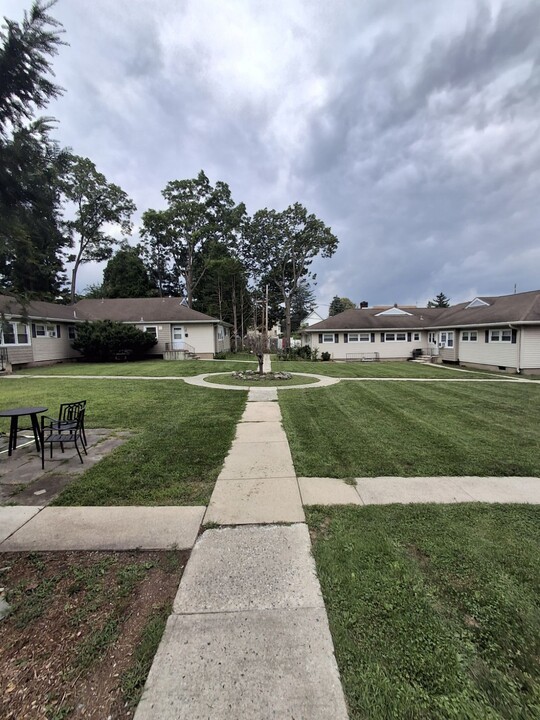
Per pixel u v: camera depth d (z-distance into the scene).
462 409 8.09
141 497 3.73
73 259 30.81
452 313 23.80
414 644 1.92
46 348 19.34
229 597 2.28
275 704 1.58
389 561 2.64
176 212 33.34
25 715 1.56
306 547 2.84
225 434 6.06
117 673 1.75
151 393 10.17
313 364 20.52
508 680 1.72
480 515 3.35
